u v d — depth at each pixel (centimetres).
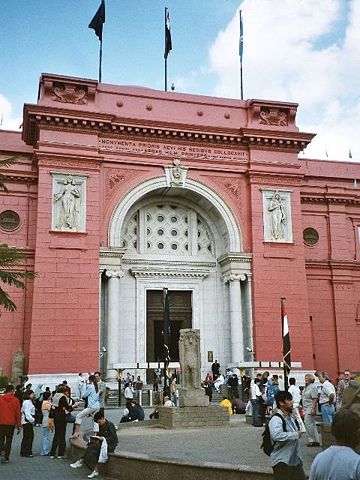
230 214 3544
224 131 3550
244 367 3084
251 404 2038
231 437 1644
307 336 3422
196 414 1969
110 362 3142
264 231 3528
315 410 1454
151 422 2108
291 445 732
